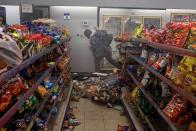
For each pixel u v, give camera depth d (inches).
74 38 325.1
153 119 123.9
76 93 236.4
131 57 188.9
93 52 323.6
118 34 324.2
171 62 97.4
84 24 322.0
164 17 325.1
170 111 88.5
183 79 80.0
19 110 88.4
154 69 114.7
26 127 83.9
